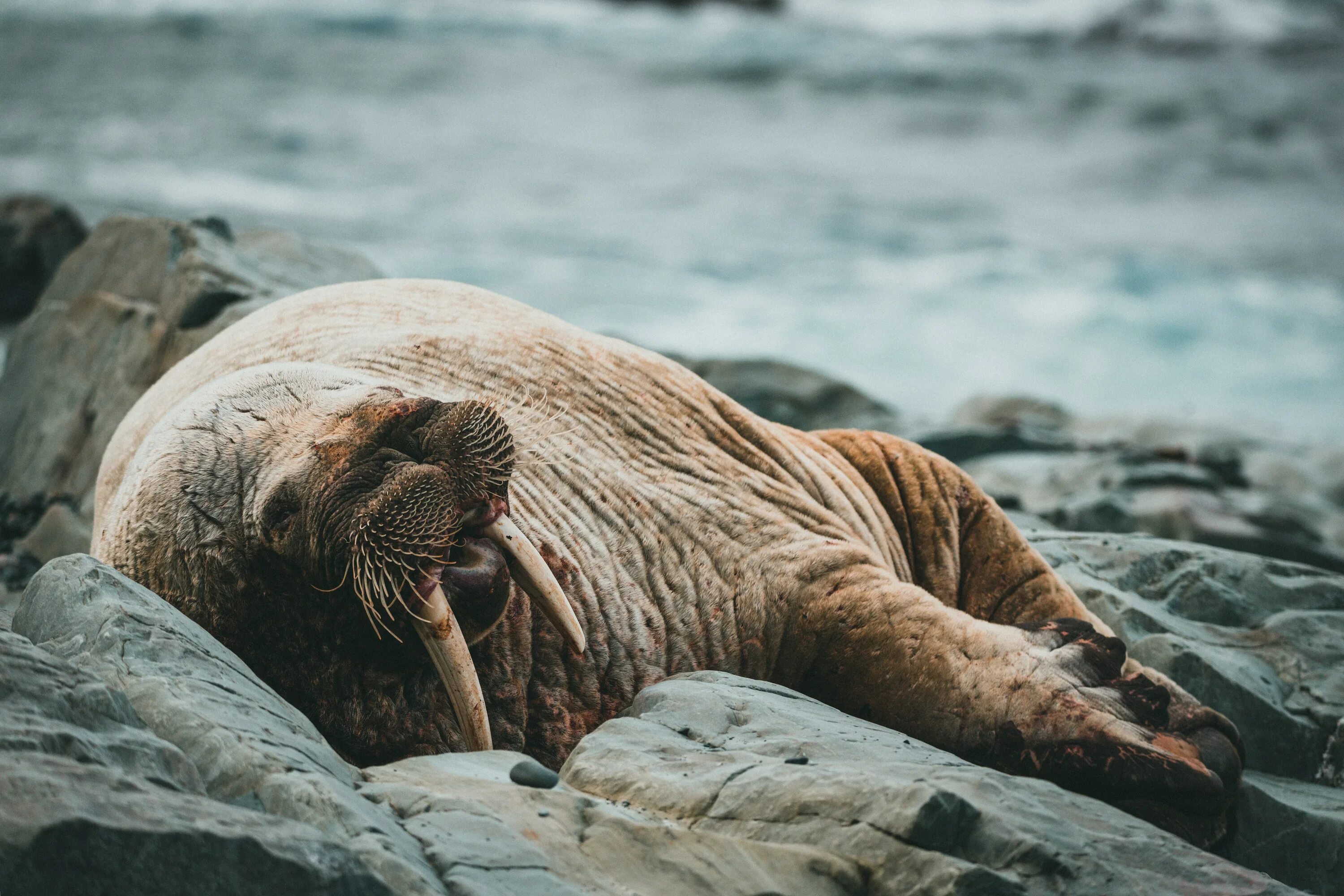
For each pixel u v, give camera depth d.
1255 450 63.06
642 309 95.06
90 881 10.05
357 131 165.25
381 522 14.73
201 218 38.19
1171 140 197.12
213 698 13.79
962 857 13.34
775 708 16.45
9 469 33.38
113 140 145.00
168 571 16.11
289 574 15.72
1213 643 25.52
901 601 18.62
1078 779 16.47
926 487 23.38
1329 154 192.38
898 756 15.29
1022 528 30.89
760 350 88.19
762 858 13.01
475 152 158.88
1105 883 13.10
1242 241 139.88
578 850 12.98
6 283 63.78
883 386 84.06
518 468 18.81
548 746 17.53
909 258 120.19
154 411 21.08
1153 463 48.53
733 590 19.12
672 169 159.38
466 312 21.89
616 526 18.94
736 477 20.41
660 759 14.99
